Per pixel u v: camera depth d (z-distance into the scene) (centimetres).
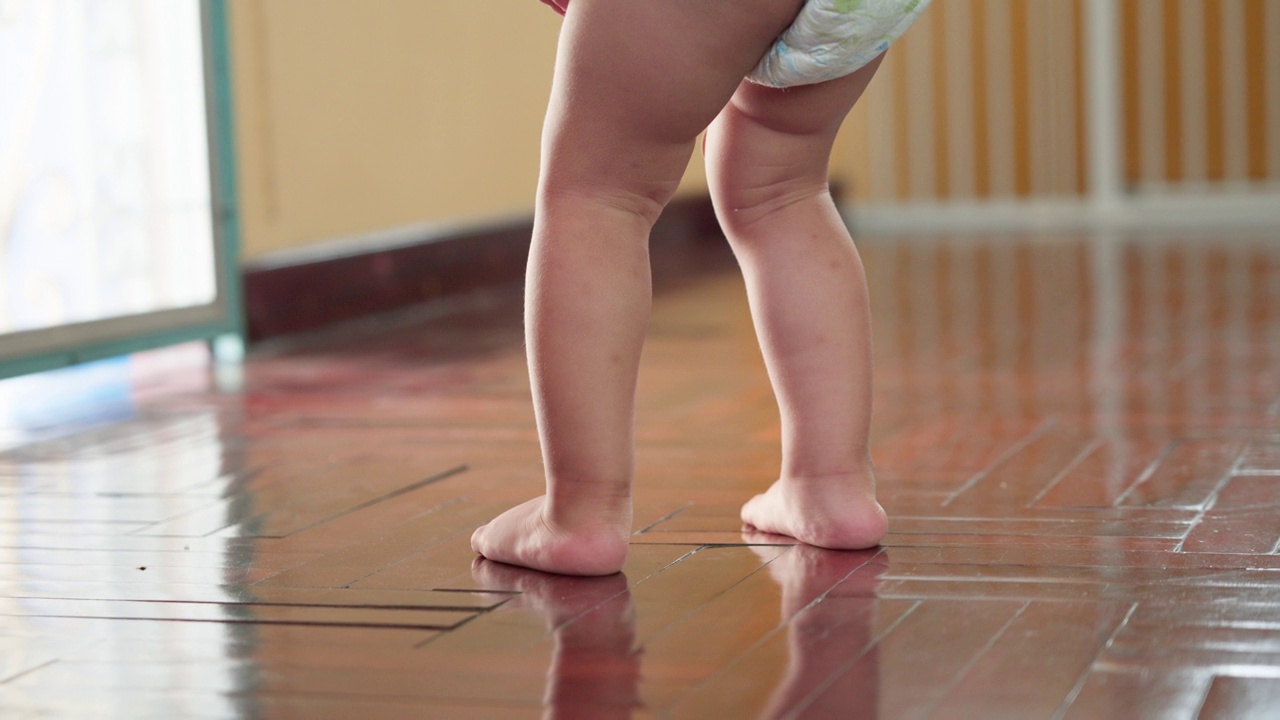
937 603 113
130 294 270
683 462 175
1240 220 581
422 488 165
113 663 104
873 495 132
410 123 382
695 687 96
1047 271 415
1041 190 641
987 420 200
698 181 580
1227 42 617
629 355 120
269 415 222
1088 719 89
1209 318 302
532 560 125
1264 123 618
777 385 132
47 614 117
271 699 96
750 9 108
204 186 287
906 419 203
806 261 128
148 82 274
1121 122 628
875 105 649
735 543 134
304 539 142
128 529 149
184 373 273
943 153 650
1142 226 572
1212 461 167
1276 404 204
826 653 102
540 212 119
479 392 238
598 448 121
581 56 112
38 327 246
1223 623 106
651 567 126
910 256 483
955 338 290
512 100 440
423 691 96
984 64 643
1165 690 93
